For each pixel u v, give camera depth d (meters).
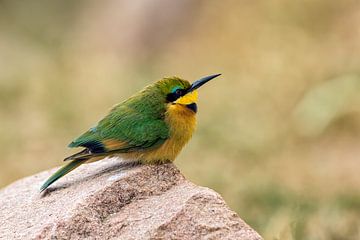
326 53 17.86
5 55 23.06
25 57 22.69
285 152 14.86
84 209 6.82
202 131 15.46
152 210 6.77
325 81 16.61
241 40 20.17
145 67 20.94
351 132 15.34
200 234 6.46
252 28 20.33
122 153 7.73
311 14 19.72
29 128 17.03
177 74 19.80
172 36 22.48
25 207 7.36
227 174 13.77
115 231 6.65
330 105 15.65
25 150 16.28
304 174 13.80
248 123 15.68
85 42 23.70
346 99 15.71
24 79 20.00
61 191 7.48
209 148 15.03
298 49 18.28
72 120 17.25
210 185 13.52
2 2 27.09
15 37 24.98
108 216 6.85
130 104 7.84
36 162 15.81
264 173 13.84
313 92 16.11
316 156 14.59
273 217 11.10
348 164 14.01
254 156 14.72
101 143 7.68
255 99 16.81
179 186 7.15
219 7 21.98
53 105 17.97
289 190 12.78
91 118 17.39
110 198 6.96
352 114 15.50
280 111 16.23
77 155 7.55
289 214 10.88
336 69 16.92
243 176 13.73
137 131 7.66
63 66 20.58
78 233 6.67
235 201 12.60
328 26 19.19
